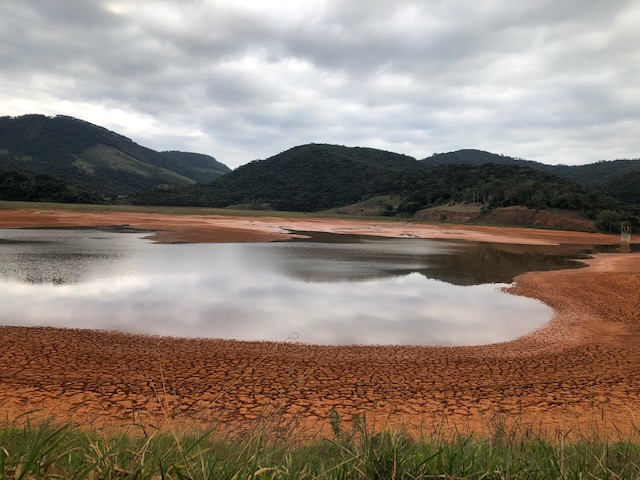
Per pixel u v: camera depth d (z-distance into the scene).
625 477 2.44
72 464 2.34
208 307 15.50
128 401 7.81
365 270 25.09
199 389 8.50
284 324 13.73
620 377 9.85
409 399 8.42
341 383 9.15
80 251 29.00
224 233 47.09
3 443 2.81
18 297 16.05
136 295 16.95
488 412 7.87
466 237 57.50
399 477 2.27
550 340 12.73
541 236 64.62
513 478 2.37
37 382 8.57
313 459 3.13
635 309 16.62
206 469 2.05
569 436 6.40
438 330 13.64
